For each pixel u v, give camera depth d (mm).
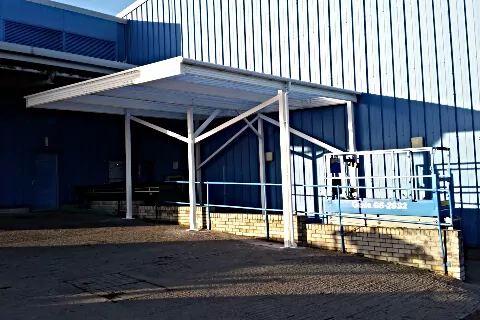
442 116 10625
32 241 8750
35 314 4875
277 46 13195
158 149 16172
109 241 8922
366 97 11664
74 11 15359
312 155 12617
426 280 7004
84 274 6527
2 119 13469
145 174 16453
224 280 6461
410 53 11078
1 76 12328
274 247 8805
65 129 14914
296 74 12820
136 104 11352
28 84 12883
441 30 10680
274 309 5383
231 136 14430
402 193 11031
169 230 10336
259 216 9750
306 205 12695
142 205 12289
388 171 11305
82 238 9164
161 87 9039
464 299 6234
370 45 11641
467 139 10305
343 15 12070
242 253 8180
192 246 8633
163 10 15961
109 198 14156
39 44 14289
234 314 5156
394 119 11258
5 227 10359
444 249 7426
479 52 10203
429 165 10734
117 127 16344
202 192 15117
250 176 13945
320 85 10297
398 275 7203
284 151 9148
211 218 10531
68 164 14930
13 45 11195
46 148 14391
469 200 10242
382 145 11406
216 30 14516
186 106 11938
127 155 12195
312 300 5777
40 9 14406
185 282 6297
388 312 5527
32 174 14047
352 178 10023
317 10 12500
